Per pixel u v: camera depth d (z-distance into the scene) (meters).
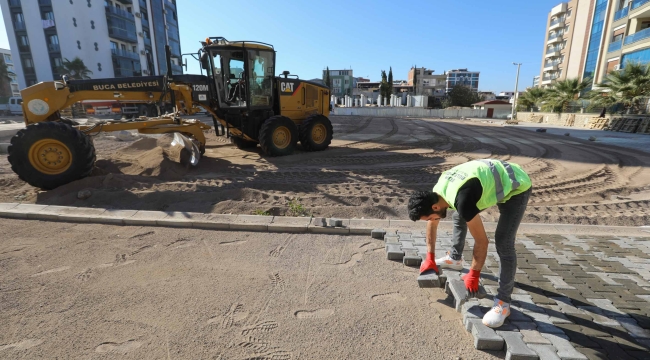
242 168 8.17
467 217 2.28
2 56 55.97
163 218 4.59
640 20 28.72
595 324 2.57
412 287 3.20
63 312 2.70
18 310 2.71
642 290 3.05
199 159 8.21
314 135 10.61
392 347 2.40
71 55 40.72
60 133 5.81
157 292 3.01
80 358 2.24
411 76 91.12
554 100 30.77
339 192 6.28
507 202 2.48
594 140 14.72
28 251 3.73
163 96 8.16
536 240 4.15
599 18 38.84
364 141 13.88
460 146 12.65
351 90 85.56
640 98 22.05
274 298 2.96
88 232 4.27
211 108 9.12
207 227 4.50
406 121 27.48
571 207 5.66
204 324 2.60
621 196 6.37
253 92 9.27
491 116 45.88
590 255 3.75
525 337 2.40
